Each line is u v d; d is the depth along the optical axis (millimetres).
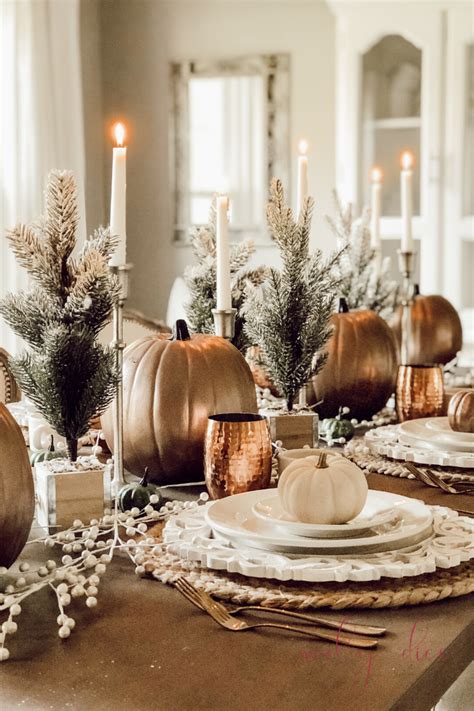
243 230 4613
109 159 4820
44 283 1029
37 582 801
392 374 1698
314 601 746
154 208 4762
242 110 4602
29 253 1021
